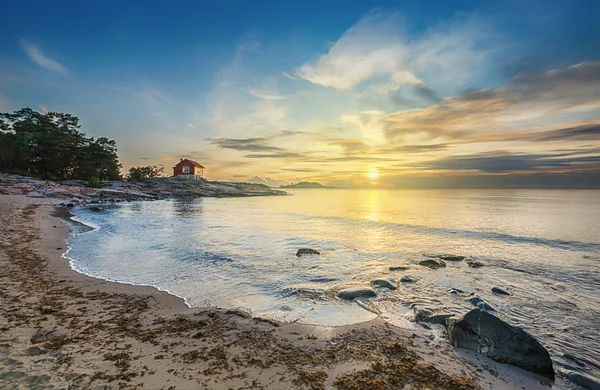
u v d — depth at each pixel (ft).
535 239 59.11
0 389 11.78
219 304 24.12
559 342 18.92
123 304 22.93
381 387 13.21
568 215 105.29
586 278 32.78
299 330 19.26
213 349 16.34
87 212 103.50
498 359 15.71
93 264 35.40
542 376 14.88
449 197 259.80
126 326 18.97
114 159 265.54
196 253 43.06
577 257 43.62
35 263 33.81
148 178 281.33
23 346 15.47
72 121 264.72
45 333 17.13
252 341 17.48
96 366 14.05
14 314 19.71
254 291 27.58
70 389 12.12
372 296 26.12
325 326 20.03
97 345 16.20
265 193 345.72
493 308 23.79
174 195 231.30
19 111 242.17
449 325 18.93
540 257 43.34
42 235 52.19
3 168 194.49
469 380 14.07
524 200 201.16
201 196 254.68
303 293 26.81
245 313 21.93
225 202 201.67
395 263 39.06
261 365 14.83
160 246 47.73
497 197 249.55
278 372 14.23
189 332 18.44
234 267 36.06
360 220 93.45
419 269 35.83
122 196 181.98
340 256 42.96
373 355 16.14
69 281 28.14
